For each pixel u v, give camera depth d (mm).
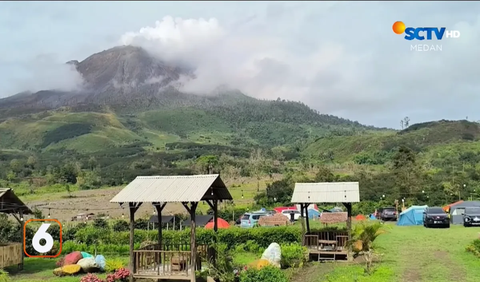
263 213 47625
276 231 27844
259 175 94000
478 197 58156
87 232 31594
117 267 22078
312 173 89438
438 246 25344
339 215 37656
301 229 27078
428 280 16891
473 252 21922
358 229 22844
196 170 95562
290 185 67750
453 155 90312
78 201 71312
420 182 61812
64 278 20562
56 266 23281
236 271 18969
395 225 41969
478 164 77125
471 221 36750
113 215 55875
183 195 17844
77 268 21531
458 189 59750
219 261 18797
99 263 22203
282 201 64062
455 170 72062
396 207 51094
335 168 98812
